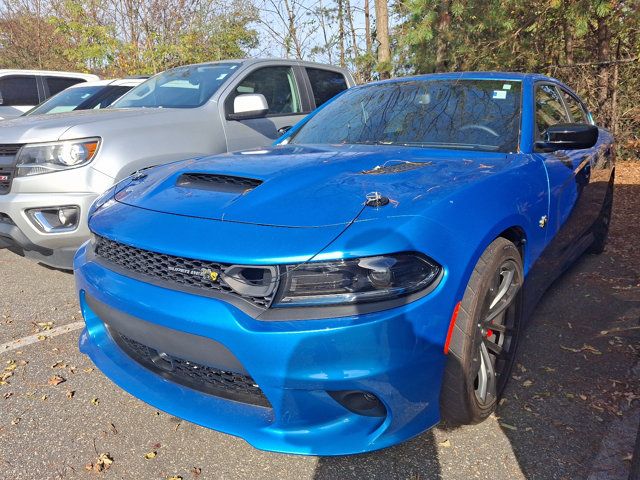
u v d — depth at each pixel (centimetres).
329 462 229
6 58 1886
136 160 423
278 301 192
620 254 506
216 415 212
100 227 245
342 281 190
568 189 338
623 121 1042
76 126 405
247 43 1578
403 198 220
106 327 262
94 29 1288
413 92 371
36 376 305
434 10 896
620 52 1022
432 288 201
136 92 578
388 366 192
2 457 237
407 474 221
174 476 224
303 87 614
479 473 221
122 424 260
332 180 241
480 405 235
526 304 289
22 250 417
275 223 207
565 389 280
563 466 224
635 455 195
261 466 229
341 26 1511
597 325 353
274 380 192
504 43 918
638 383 283
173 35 1430
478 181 246
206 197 238
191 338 201
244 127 527
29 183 392
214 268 201
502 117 326
